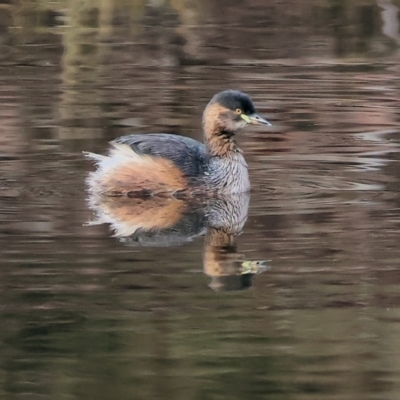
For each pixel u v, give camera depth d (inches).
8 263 446.9
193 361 355.9
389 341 369.1
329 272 436.8
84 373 347.6
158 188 573.3
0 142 666.8
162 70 914.7
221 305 403.5
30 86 843.4
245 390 334.6
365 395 329.7
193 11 1221.1
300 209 535.5
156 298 408.8
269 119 747.4
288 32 1107.3
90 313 396.5
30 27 1121.4
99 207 544.1
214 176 577.9
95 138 677.9
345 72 906.1
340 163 634.2
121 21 1163.9
